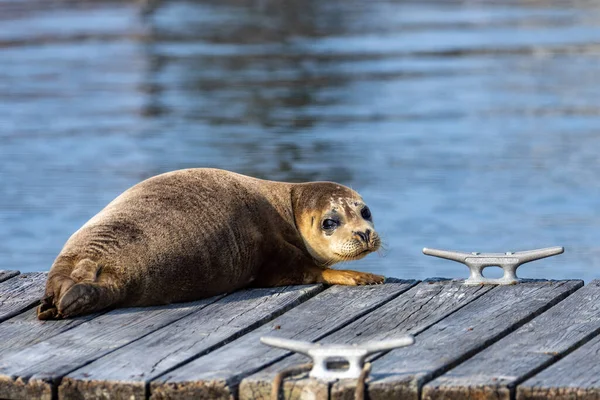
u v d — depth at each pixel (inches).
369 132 2746.1
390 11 5482.3
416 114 2987.2
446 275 1673.2
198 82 3585.1
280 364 697.6
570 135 2682.1
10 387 682.2
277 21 5088.6
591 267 1710.1
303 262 944.9
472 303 837.8
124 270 835.4
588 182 2218.3
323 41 4461.1
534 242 1834.4
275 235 950.4
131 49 4320.9
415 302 847.7
